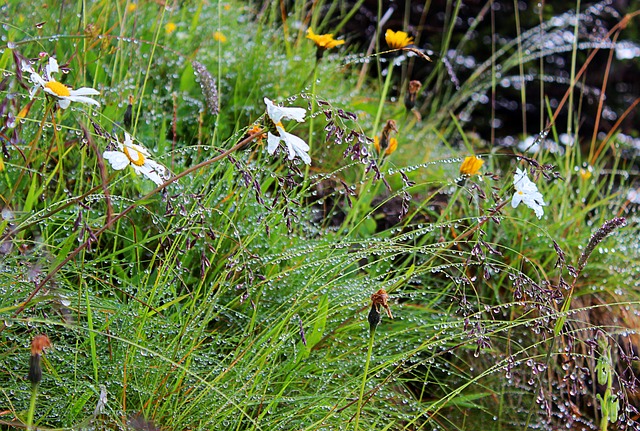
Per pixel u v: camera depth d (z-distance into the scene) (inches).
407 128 56.1
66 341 33.7
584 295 43.6
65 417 31.6
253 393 33.5
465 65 102.4
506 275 42.3
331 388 36.3
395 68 98.3
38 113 37.9
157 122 43.9
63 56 42.0
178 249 34.5
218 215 38.4
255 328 36.0
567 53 109.6
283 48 59.6
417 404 37.1
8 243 32.3
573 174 55.3
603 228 33.7
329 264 38.4
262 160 42.8
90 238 30.0
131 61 43.7
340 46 71.2
